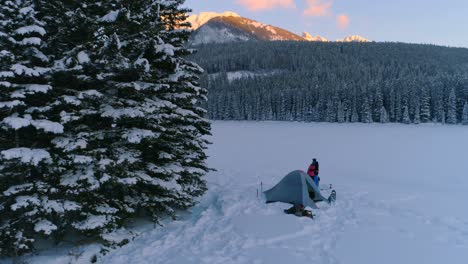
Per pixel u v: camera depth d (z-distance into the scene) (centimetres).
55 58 906
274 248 862
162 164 1122
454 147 4088
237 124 9731
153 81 1054
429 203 1328
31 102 849
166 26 1179
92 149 921
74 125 923
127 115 894
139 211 1198
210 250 870
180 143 1172
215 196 1449
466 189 1878
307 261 787
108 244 923
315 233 976
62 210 802
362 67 15912
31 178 851
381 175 2358
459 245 882
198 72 1291
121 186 965
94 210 909
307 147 4059
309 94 11300
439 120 9581
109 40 859
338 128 7819
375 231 988
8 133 825
